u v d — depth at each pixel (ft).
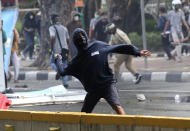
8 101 66.23
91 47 47.47
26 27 152.56
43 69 127.65
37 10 180.45
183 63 119.96
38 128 40.86
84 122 38.88
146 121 36.52
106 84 47.93
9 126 42.16
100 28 141.28
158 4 164.35
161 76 103.86
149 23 170.09
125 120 37.27
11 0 171.94
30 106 69.51
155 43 155.94
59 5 129.39
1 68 77.15
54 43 93.30
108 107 67.15
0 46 77.30
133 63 125.59
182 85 93.20
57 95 72.08
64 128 39.68
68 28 119.96
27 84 106.01
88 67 47.47
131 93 83.71
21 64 140.67
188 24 137.90
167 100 74.28
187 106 67.82
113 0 153.17
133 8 161.58
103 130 38.17
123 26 152.76
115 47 47.24
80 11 167.02
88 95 48.42
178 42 122.01
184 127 35.14
